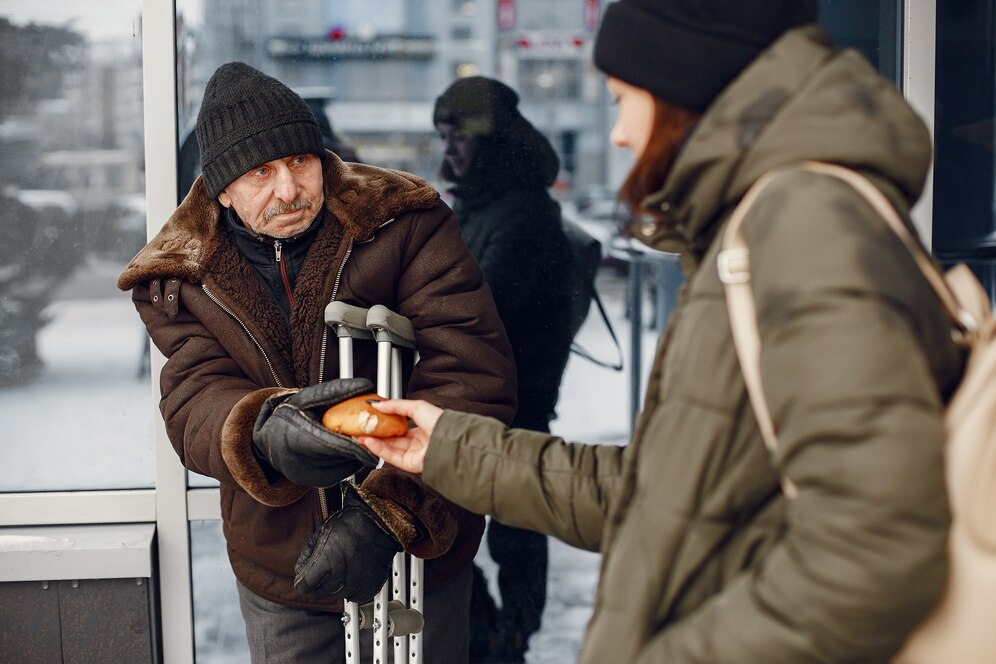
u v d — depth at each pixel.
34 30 2.49
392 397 1.99
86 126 2.54
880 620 0.88
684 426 1.05
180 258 2.00
